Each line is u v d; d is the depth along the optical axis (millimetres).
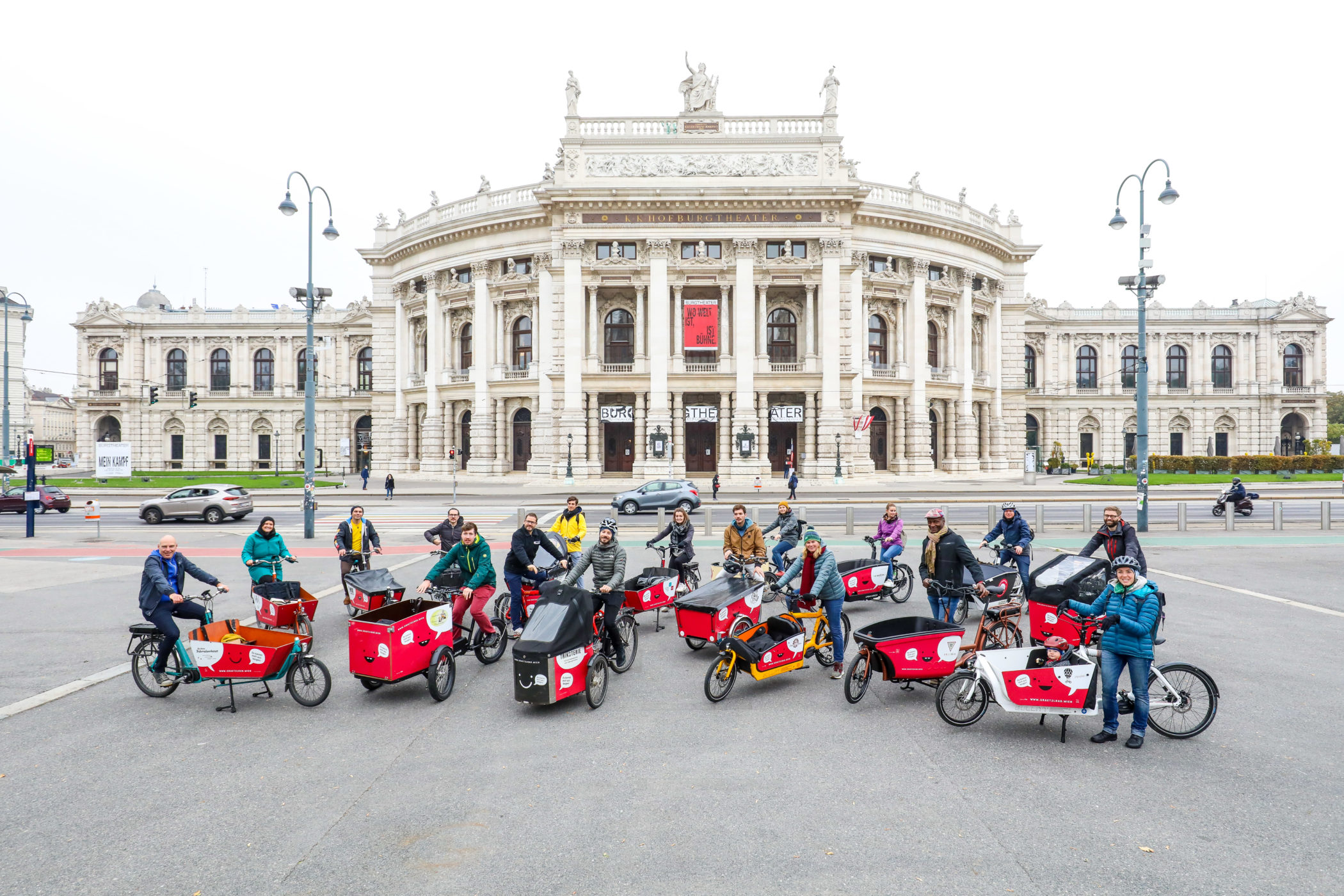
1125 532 10680
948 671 9016
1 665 10500
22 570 18125
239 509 31344
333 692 9523
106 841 5871
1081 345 74125
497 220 51031
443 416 55781
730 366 48344
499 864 5500
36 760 7398
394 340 60500
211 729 8266
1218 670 10016
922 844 5750
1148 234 24750
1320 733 7945
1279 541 22547
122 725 8375
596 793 6656
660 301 48031
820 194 46969
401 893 5141
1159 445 73375
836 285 47688
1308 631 12016
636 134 48812
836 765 7254
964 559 10781
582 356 48750
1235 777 6926
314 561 19766
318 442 72625
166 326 73125
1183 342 73312
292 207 25688
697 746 7750
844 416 48125
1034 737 8000
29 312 45406
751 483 47000
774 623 9742
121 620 13047
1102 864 5465
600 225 48250
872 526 26688
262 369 74250
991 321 59781
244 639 9164
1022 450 61750
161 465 73312
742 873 5359
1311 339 72625
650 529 26766
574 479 47969
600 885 5219
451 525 13430
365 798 6578
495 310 52938
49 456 26172
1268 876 5305
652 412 47906
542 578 11547
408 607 9664
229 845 5793
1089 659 8102
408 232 58938
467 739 7949
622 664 10289
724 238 48094
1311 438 72750
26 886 5262
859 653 9070
